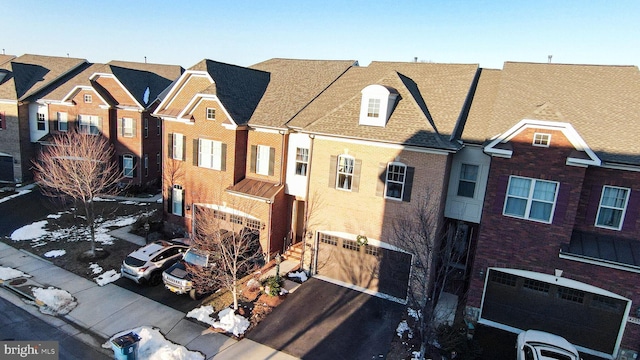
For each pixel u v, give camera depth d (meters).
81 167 22.39
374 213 18.81
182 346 14.16
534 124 15.25
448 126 18.17
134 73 36.03
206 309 16.69
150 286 18.56
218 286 17.80
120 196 33.06
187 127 23.47
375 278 19.17
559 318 16.11
